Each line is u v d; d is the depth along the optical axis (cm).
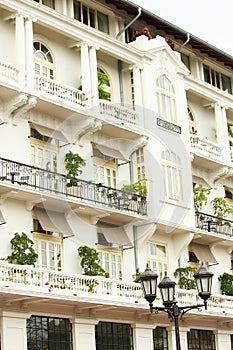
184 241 3678
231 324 3794
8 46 3169
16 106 3062
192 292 3447
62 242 3195
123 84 3669
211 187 4062
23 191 2977
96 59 3469
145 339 3331
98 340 3153
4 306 2817
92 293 3031
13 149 3081
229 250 4059
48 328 2978
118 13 3688
